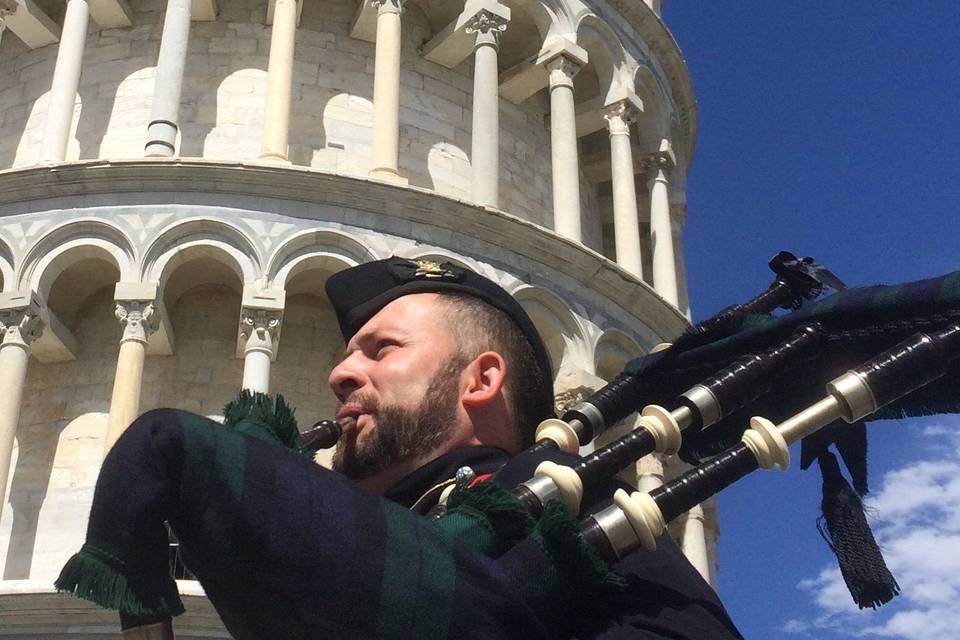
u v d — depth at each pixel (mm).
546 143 32156
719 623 2889
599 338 26594
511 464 3383
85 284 25812
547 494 2959
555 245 26422
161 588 2482
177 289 25641
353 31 29531
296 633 2422
